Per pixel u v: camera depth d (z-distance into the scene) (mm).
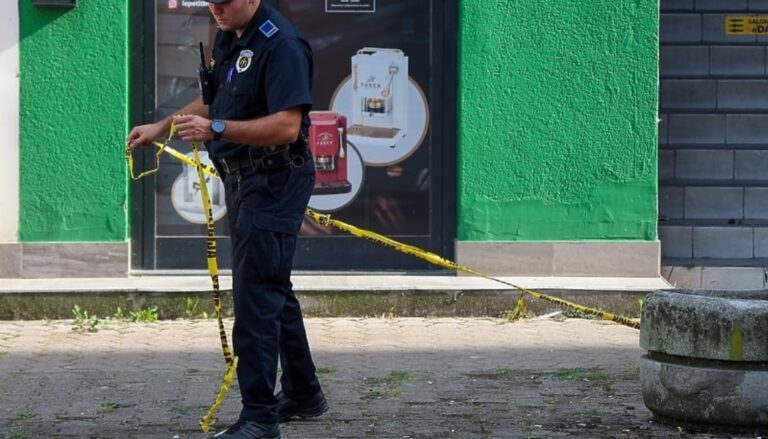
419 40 11305
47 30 10867
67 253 10992
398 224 11398
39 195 10969
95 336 9867
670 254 12109
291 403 7207
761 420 6836
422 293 10594
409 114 11328
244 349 6414
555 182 11203
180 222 11273
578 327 10305
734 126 12281
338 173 11359
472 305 10625
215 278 6543
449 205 11359
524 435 7031
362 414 7484
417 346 9539
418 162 11383
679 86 12312
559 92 11148
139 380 8422
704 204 12211
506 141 11156
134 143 6668
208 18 11195
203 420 6527
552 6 11078
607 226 11234
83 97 10945
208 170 6988
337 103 11344
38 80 10898
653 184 11211
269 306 6434
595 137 11188
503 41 11094
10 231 10961
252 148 6398
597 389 8188
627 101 11156
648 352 7293
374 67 11320
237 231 6410
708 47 12297
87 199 11008
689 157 12250
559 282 10922
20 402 7797
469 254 11172
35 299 10414
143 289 10477
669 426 7176
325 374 8586
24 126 10922
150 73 11148
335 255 11367
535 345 9602
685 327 6906
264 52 6301
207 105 6703
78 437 6992
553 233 11234
